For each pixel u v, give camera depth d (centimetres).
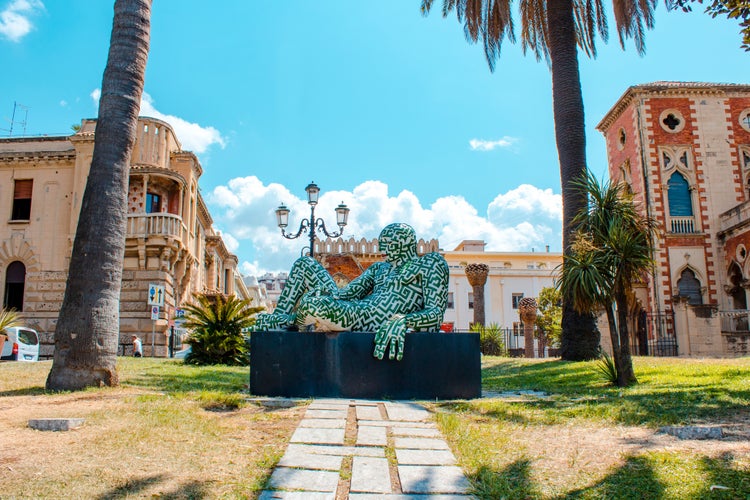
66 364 795
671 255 3325
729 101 3497
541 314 4447
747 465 401
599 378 1088
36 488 357
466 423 575
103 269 830
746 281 3066
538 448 477
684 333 2269
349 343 756
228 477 395
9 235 3000
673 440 486
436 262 811
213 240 4453
